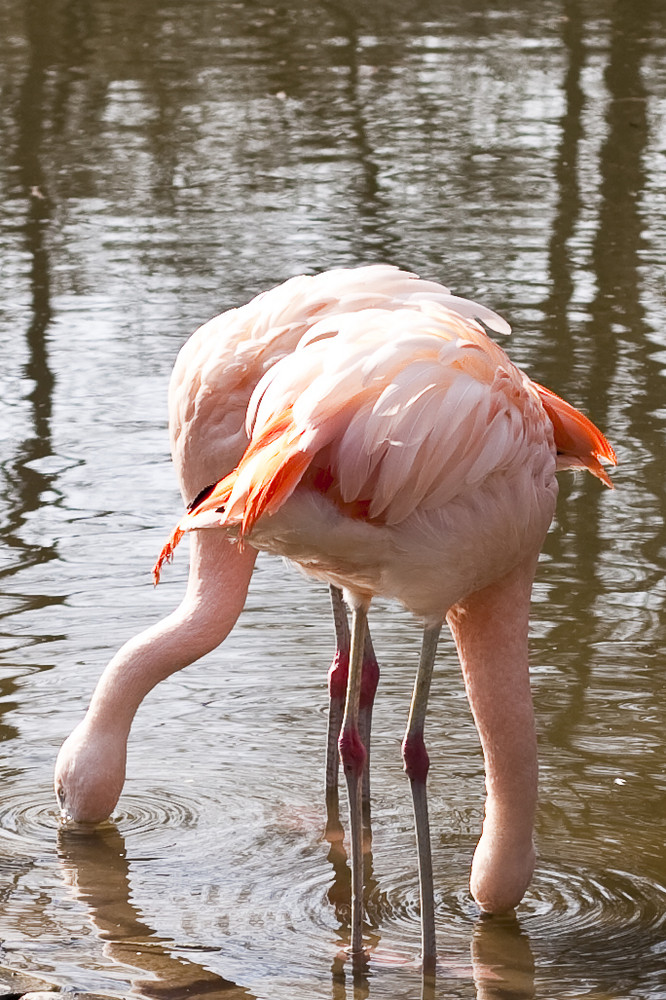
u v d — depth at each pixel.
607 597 8.94
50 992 5.34
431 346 5.11
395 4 31.30
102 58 26.28
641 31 28.48
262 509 4.80
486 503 5.30
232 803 7.01
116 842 6.66
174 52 26.92
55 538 9.72
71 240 16.59
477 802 7.04
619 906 6.11
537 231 16.95
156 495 10.45
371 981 5.54
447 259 15.77
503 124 22.23
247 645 8.45
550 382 12.33
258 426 5.20
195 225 17.19
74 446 11.27
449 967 5.64
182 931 5.90
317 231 16.91
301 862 6.52
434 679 8.12
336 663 7.01
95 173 19.58
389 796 7.14
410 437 4.95
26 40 27.58
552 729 7.53
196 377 6.66
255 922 6.00
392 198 18.42
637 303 14.40
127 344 13.36
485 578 5.50
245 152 20.70
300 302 6.50
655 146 20.94
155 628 7.01
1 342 13.40
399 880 6.38
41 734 7.47
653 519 10.05
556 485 5.70
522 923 5.99
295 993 5.42
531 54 26.72
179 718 7.72
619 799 6.95
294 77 25.14
